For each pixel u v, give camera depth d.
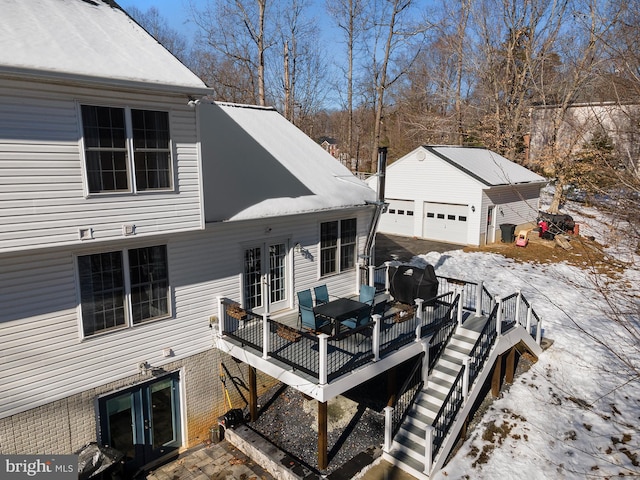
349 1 33.44
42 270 7.85
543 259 23.12
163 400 9.93
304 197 12.30
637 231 8.43
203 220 9.39
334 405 11.52
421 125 38.72
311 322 10.49
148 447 9.70
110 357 8.86
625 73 8.38
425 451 9.21
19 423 7.82
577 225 25.28
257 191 11.61
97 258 8.54
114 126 7.97
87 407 8.64
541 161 28.47
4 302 7.50
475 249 24.91
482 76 33.53
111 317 8.86
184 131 8.90
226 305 10.48
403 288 13.07
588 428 11.06
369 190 14.73
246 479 9.12
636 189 7.56
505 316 13.75
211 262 10.40
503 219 26.83
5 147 6.84
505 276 20.61
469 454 10.13
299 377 8.97
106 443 9.04
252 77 28.97
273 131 15.36
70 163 7.51
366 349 10.19
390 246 26.03
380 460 9.65
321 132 65.50
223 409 11.01
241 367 11.27
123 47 8.68
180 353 10.00
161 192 8.66
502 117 33.00
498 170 27.36
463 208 25.86
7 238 6.97
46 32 8.00
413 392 11.00
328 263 13.49
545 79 27.91
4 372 7.60
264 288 11.77
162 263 9.52
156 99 8.38
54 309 8.06
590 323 15.83
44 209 7.29
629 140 8.14
